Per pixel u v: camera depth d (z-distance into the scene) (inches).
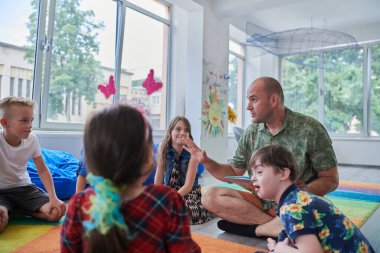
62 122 130.1
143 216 24.8
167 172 79.8
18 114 67.4
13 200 75.5
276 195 41.1
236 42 239.8
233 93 241.4
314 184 60.8
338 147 237.3
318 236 36.0
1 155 71.1
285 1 163.3
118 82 153.2
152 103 173.6
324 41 154.4
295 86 258.2
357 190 131.4
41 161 76.5
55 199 74.4
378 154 222.5
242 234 69.3
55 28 125.7
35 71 120.1
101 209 22.0
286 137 65.5
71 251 26.0
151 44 172.9
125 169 23.6
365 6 195.2
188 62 172.7
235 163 72.3
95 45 143.1
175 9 182.4
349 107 238.1
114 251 22.0
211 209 70.7
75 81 134.9
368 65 231.0
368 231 75.1
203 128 169.8
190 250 27.2
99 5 144.0
